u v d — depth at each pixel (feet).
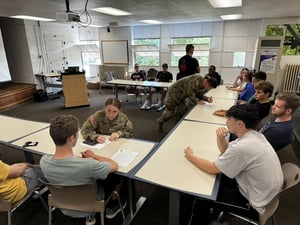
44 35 24.25
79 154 5.65
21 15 18.49
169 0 13.02
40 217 6.44
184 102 11.66
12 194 4.87
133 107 19.31
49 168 4.24
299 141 10.11
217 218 5.29
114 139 6.49
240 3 13.93
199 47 23.70
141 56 27.53
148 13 17.60
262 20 21.24
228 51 23.43
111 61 29.04
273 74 19.12
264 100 7.66
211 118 8.50
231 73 23.94
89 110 18.65
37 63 23.77
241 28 22.29
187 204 6.40
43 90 23.30
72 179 4.22
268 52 18.74
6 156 10.17
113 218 6.31
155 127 14.08
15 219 6.37
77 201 4.58
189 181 4.38
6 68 21.67
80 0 12.82
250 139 4.15
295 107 5.51
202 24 23.58
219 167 4.34
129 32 26.81
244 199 4.72
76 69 19.60
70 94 19.16
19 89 20.97
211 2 13.65
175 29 24.88
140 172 4.72
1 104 18.80
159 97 21.61
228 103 10.94
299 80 20.59
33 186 5.61
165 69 20.90
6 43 23.36
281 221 6.25
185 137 6.62
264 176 4.00
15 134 7.18
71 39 28.14
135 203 6.56
